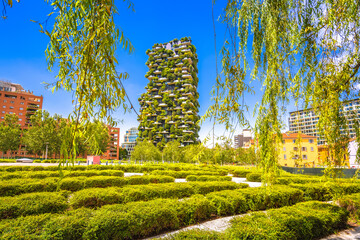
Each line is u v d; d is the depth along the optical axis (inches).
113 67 66.9
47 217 147.3
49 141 1681.8
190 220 215.6
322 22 136.6
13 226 129.6
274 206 288.7
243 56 125.1
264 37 129.6
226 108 124.1
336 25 134.6
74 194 249.6
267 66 131.4
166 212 193.3
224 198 254.4
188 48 3245.6
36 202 197.6
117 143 3538.4
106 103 69.5
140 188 289.7
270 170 131.0
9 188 288.8
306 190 343.0
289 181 469.7
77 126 61.4
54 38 63.0
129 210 183.2
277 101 129.5
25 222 135.5
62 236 135.8
